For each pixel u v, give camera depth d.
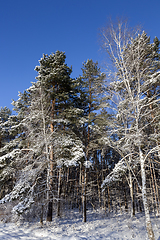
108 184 10.62
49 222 12.15
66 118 15.22
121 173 10.85
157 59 14.20
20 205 9.79
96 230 10.94
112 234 10.12
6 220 11.87
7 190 17.39
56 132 13.93
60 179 16.50
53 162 13.03
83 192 16.03
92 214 18.33
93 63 17.61
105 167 26.00
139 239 9.20
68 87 16.69
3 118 25.20
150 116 12.16
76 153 11.85
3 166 12.47
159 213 17.77
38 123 14.51
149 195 20.52
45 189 11.08
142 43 12.23
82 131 17.98
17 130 14.89
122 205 26.30
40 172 11.76
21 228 10.47
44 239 8.80
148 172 19.98
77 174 26.44
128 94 11.81
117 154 23.03
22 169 12.17
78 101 17.73
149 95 13.71
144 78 11.89
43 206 11.40
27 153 13.78
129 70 12.30
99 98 15.48
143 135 11.15
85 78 17.42
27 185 10.75
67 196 20.97
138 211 21.17
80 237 9.32
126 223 12.79
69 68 16.45
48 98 14.68
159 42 15.31
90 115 17.00
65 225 11.76
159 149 9.63
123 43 12.31
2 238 8.45
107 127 13.98
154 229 11.09
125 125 12.01
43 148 13.28
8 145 14.27
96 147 16.28
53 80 15.47
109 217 16.09
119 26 12.61
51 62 16.56
